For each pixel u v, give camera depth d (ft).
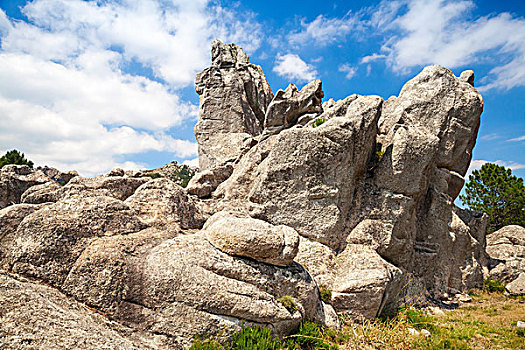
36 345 22.40
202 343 31.32
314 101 87.51
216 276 34.45
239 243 36.50
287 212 53.88
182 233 44.78
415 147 56.49
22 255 31.04
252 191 55.88
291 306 37.14
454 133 66.64
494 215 133.80
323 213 53.42
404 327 39.75
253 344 32.19
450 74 68.28
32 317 24.26
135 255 34.88
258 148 64.90
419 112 66.95
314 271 49.21
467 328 46.80
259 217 54.54
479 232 83.56
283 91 84.17
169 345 30.83
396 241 55.72
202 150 106.22
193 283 32.94
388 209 56.03
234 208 59.21
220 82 109.70
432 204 65.10
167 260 34.22
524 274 74.08
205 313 32.32
